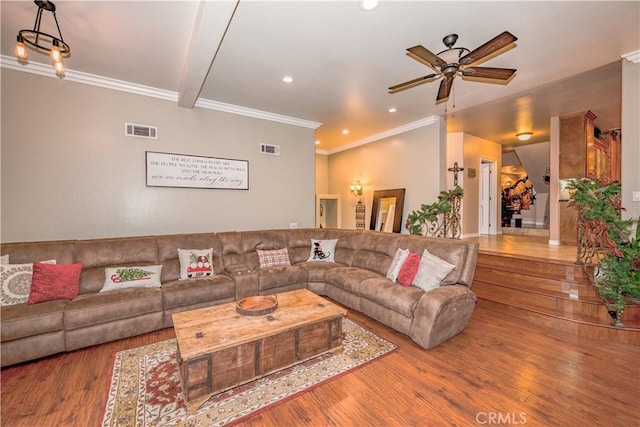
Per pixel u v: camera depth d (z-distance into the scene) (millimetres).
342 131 5953
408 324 2703
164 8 2195
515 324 3094
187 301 3045
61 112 3191
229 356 1936
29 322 2307
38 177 3084
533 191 9070
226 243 3922
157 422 1727
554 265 3602
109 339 2646
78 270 2844
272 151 4812
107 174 3449
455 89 3838
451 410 1814
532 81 3609
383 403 1884
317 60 3020
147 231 3709
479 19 2369
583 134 4930
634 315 2830
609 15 2320
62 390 2002
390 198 5984
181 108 3945
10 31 2494
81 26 2414
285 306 2531
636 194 3000
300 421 1736
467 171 6426
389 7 2211
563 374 2180
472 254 2998
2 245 2723
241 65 3123
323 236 4742
